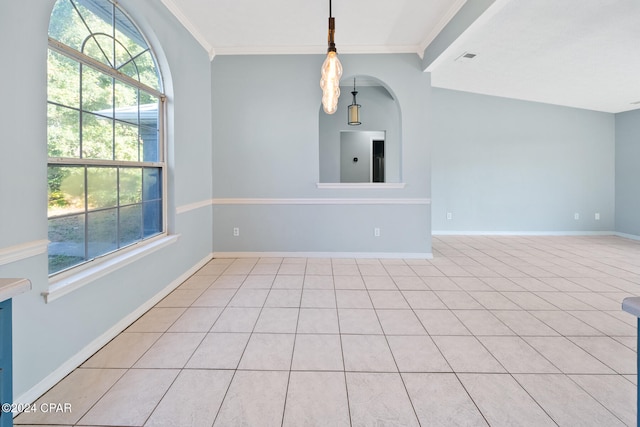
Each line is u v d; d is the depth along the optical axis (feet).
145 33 8.32
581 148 18.31
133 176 7.94
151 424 4.37
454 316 7.77
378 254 13.34
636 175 17.39
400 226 13.29
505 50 11.44
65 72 5.78
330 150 18.24
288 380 5.32
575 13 8.84
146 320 7.55
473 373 5.52
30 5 4.75
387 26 10.85
